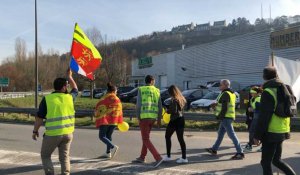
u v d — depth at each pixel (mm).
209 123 17781
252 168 8578
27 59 97625
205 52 46438
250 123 11570
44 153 6598
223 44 42438
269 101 6043
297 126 16219
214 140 13148
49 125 6473
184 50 51812
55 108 6500
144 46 118375
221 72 42969
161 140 13039
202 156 10008
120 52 61625
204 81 47000
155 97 8859
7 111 23469
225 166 8773
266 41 35062
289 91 6695
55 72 97438
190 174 7973
